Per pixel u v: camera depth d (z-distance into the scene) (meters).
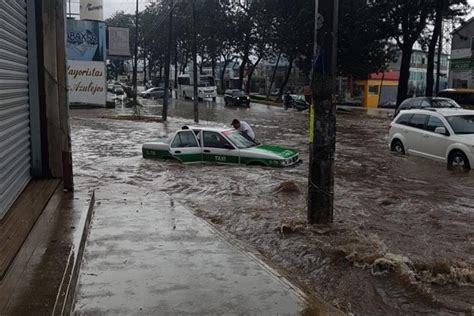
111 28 56.38
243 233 7.54
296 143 20.33
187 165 13.51
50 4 8.54
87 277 5.02
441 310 4.94
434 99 28.55
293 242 6.92
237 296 4.65
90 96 45.31
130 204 8.36
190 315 4.22
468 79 49.72
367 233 7.30
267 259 5.95
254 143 14.13
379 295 5.28
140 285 4.85
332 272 5.91
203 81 60.81
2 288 4.49
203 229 6.89
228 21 62.41
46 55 8.62
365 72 45.81
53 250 5.51
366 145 19.23
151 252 5.86
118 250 5.90
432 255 6.33
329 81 7.27
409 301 5.14
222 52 72.50
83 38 44.25
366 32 41.28
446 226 7.82
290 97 47.72
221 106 51.03
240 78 67.88
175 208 8.13
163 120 31.62
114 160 14.86
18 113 7.59
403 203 9.37
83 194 8.44
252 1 59.97
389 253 6.25
